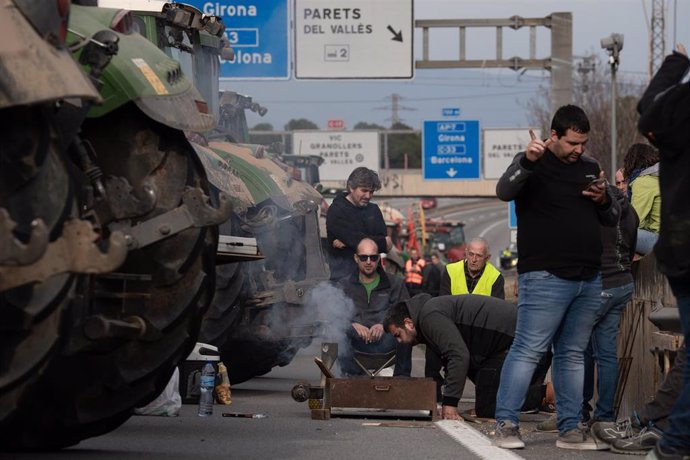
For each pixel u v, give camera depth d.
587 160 12.70
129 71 10.43
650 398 13.93
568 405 12.77
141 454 11.58
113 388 11.02
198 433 13.46
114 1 16.78
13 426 10.90
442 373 20.50
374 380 15.19
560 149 12.51
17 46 8.37
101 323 10.34
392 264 31.06
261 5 35.34
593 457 12.07
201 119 10.70
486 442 12.92
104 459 11.11
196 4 35.22
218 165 16.66
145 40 11.00
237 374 19.91
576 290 12.63
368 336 17.69
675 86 9.65
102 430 11.34
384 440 13.05
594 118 84.25
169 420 14.80
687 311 9.66
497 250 159.25
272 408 16.70
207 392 15.47
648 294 14.27
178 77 10.86
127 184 10.33
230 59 20.55
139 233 10.38
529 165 12.34
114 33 10.02
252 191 18.47
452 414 15.11
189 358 16.84
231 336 18.94
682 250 9.55
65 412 10.92
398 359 17.67
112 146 10.91
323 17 38.41
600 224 13.01
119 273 10.95
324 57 38.41
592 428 12.68
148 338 11.04
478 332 15.23
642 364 14.41
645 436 12.27
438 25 39.81
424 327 15.21
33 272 8.05
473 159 63.81
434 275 44.03
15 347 9.12
